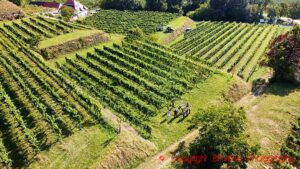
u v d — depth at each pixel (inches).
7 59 2839.6
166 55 3216.0
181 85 2576.3
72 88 2374.5
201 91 2488.9
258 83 2815.0
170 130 2007.9
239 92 2593.5
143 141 1856.5
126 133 1886.1
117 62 2989.7
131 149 1763.0
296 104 2311.8
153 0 6422.2
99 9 6614.2
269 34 4557.1
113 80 2630.4
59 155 1701.5
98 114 2010.3
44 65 2746.1
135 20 5354.3
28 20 4170.8
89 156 1681.8
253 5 5940.0
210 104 2319.1
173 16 5541.3
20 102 2209.6
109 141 1785.2
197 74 2758.4
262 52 3718.0
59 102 2183.8
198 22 5625.0
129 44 3417.8
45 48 3132.4
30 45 3174.2
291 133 1983.3
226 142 1585.9
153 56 3157.0
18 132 1900.8
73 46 3312.0
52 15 4771.2
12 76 2546.8
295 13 6117.1
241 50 3777.1
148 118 2132.1
